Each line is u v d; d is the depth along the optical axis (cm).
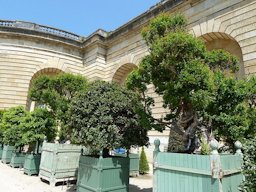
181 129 807
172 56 724
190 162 618
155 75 792
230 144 880
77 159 1264
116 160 914
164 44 716
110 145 891
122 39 2578
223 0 1680
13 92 2741
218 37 1728
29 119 1570
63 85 1565
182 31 805
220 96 771
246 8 1530
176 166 649
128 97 973
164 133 1839
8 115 1905
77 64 3011
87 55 2972
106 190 862
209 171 573
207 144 793
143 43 2300
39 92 1595
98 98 939
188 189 613
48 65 2897
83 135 913
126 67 2511
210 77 718
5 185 1138
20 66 2812
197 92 679
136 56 2342
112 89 1001
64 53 2984
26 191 1035
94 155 1001
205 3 1794
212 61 866
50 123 1571
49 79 1622
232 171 612
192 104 751
